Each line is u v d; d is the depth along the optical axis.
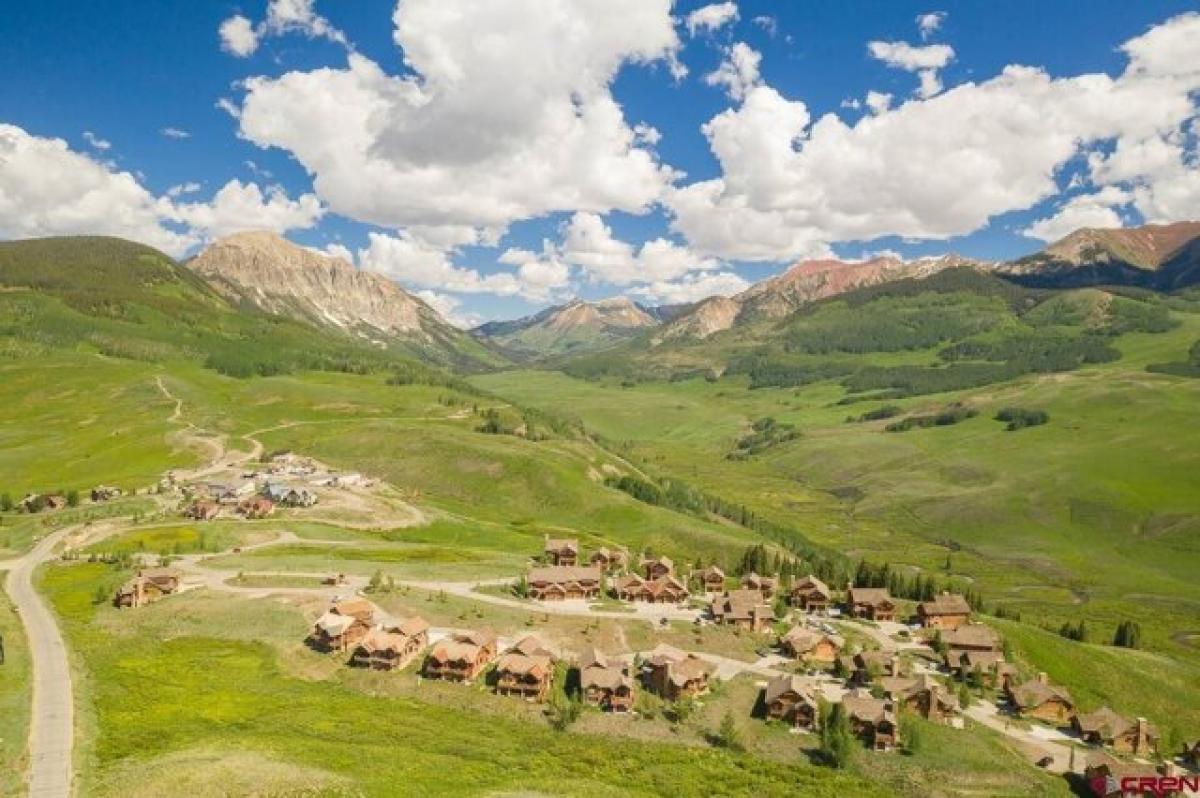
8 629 137.00
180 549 199.38
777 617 178.75
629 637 155.50
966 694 141.25
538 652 135.25
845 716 118.88
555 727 117.12
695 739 117.81
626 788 97.69
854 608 189.88
